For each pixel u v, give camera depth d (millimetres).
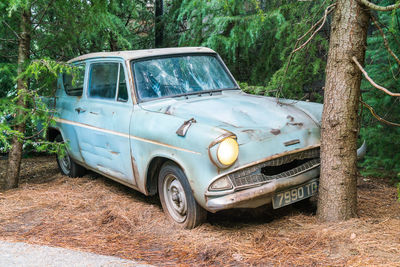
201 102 4465
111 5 6801
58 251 3562
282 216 4328
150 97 4680
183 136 3865
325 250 3393
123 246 3799
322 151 3973
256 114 4164
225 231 3957
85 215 4641
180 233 3971
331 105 3887
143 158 4375
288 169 4059
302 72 5695
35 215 4711
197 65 5156
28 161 8289
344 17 3801
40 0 5918
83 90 5559
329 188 3951
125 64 4844
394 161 5590
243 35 6746
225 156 3539
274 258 3354
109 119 4918
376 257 3176
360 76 3891
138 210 4684
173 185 4172
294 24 6027
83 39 7461
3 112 5328
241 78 7750
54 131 6355
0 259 3375
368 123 5707
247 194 3633
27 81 5906
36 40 6301
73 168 6129
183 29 8766
